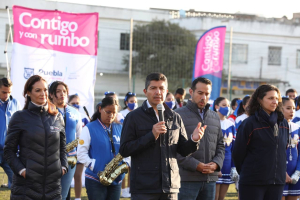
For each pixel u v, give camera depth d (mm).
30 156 4438
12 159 4434
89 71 9672
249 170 5074
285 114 6488
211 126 5465
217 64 13703
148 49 29266
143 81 29547
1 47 27406
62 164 4711
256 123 5074
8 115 7441
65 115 6113
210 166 5266
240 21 33625
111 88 30156
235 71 33500
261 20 34062
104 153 5504
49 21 9430
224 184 7234
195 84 5484
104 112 5594
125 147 4238
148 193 4195
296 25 34562
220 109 7332
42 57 9367
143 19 31906
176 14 35688
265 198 5164
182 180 5273
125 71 30359
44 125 4531
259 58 34125
